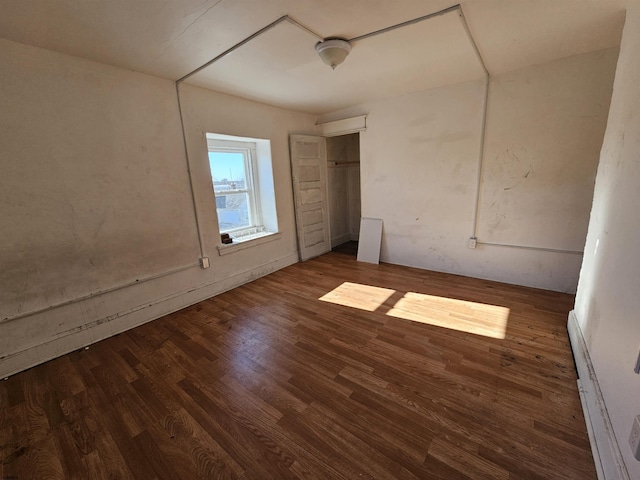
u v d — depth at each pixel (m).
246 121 3.48
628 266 1.25
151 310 2.75
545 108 2.72
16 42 1.89
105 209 2.39
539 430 1.41
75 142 2.20
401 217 3.97
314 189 4.54
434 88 3.32
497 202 3.16
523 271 3.14
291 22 1.79
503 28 1.98
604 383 1.36
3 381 1.96
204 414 1.61
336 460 1.31
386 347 2.16
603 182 1.87
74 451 1.42
